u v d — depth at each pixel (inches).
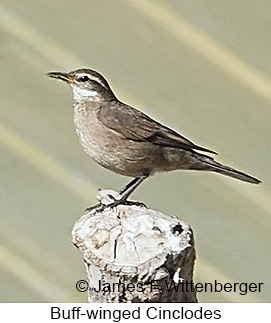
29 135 597.9
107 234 340.8
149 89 609.6
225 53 615.5
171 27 624.4
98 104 443.5
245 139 594.6
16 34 625.6
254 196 575.2
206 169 439.8
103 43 621.9
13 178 586.6
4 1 635.5
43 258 558.9
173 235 338.3
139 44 621.3
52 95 608.4
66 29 625.9
